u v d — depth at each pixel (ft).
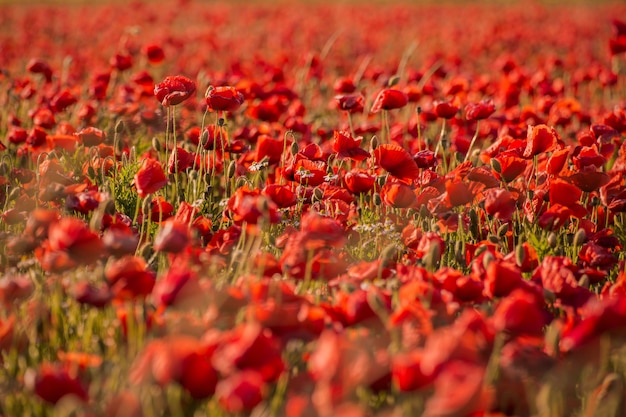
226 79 25.38
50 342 9.59
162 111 20.86
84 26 56.54
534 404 8.38
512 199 12.51
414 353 7.23
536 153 13.83
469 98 27.07
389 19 65.21
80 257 9.02
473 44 50.31
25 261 11.03
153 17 56.03
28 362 9.39
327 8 74.18
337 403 7.02
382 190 13.23
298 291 10.83
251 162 16.84
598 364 8.95
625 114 18.49
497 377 8.54
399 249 12.49
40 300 9.84
